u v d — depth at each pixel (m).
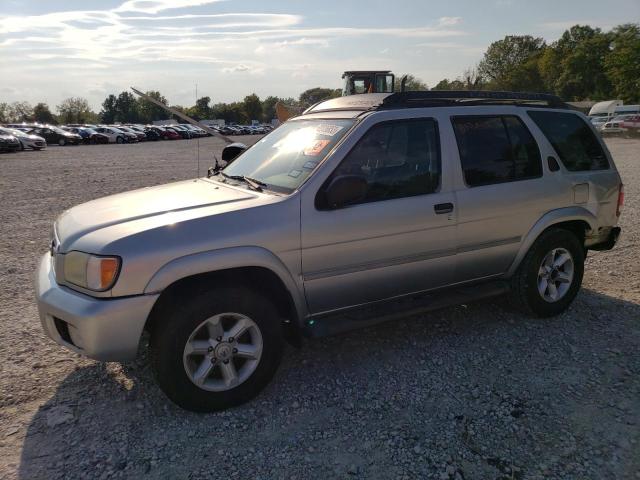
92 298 3.00
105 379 3.67
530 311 4.58
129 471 2.77
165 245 3.04
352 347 4.18
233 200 3.49
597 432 3.06
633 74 56.09
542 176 4.48
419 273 3.95
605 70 73.81
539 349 4.10
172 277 3.04
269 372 3.42
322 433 3.09
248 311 3.28
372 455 2.89
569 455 2.88
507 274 4.48
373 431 3.10
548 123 4.66
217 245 3.15
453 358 3.98
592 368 3.80
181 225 3.14
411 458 2.86
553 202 4.52
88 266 3.00
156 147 38.28
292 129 4.38
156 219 3.23
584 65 77.44
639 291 5.32
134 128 53.44
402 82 5.53
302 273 3.46
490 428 3.11
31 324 4.57
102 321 2.94
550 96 4.84
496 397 3.43
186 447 2.96
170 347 3.10
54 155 28.00
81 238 3.16
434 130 4.01
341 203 3.45
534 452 2.90
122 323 2.97
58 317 3.10
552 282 4.65
